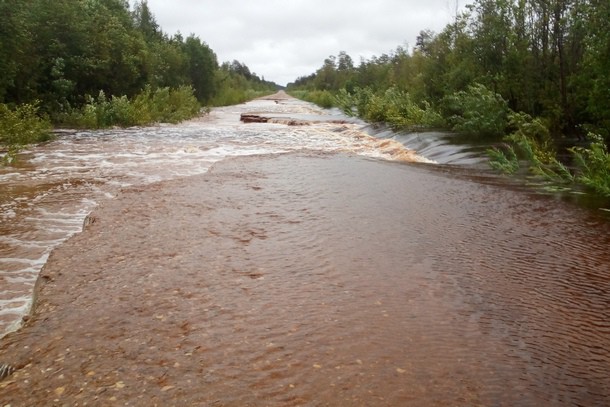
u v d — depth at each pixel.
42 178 10.54
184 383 3.17
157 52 38.12
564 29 16.14
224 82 61.50
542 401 3.04
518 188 9.77
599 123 13.97
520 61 17.69
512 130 17.53
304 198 8.41
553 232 6.69
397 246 5.94
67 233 6.78
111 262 5.27
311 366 3.37
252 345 3.63
